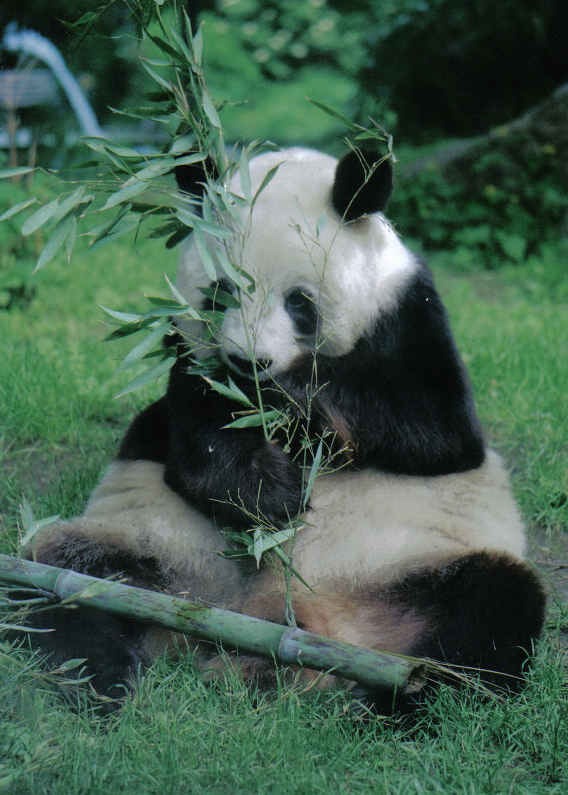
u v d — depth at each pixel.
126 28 21.66
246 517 6.67
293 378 6.71
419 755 5.72
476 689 6.08
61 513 8.39
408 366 6.81
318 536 6.81
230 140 25.86
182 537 6.92
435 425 6.88
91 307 14.76
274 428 6.44
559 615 7.40
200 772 5.35
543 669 6.46
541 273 17.89
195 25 23.88
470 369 11.96
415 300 6.82
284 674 6.33
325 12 28.56
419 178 20.33
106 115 22.47
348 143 6.57
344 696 6.23
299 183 6.63
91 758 5.36
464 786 5.38
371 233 6.68
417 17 24.11
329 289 6.40
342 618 6.55
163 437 7.44
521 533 7.14
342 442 6.89
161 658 6.47
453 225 19.77
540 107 20.20
